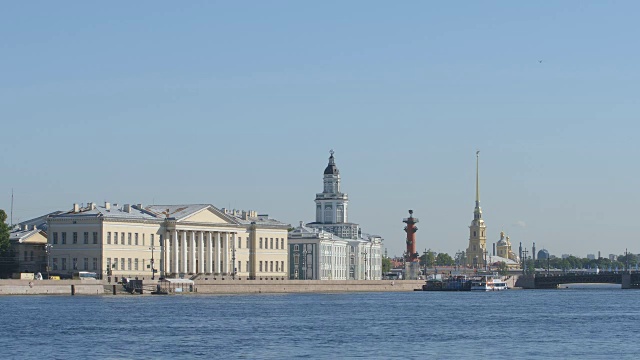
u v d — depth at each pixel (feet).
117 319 588.50
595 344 474.49
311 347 453.58
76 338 479.00
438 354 431.84
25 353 423.23
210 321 586.86
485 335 518.37
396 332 531.09
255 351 436.76
